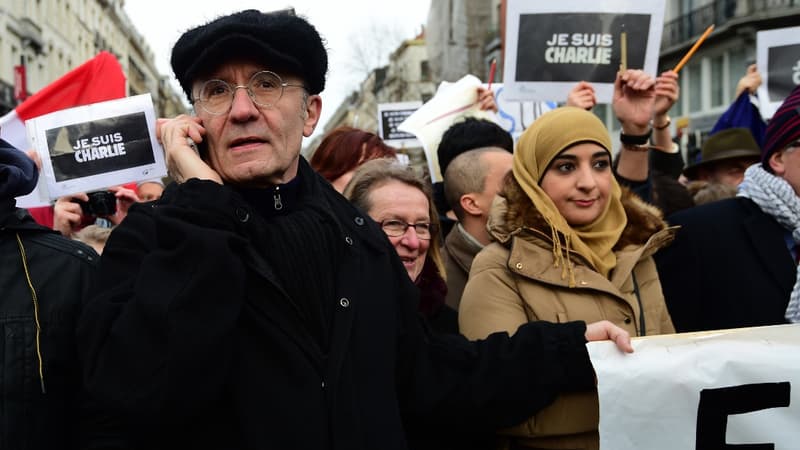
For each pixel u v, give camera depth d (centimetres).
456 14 1861
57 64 3922
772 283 234
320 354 158
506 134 308
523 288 206
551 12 322
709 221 246
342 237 171
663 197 325
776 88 417
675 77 314
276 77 163
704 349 187
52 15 3819
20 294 173
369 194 226
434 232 238
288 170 171
